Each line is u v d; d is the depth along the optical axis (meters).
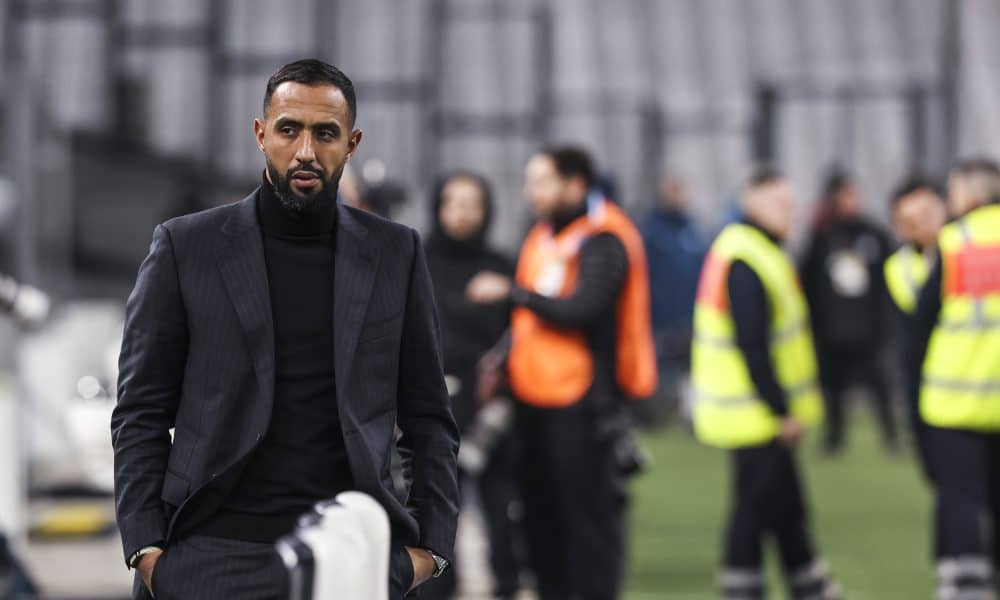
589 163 26.16
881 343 56.75
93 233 47.66
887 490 47.34
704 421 27.42
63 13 69.81
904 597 31.39
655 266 65.94
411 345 13.91
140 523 13.23
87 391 37.91
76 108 68.94
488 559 30.33
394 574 13.33
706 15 98.94
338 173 13.35
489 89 88.12
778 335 27.42
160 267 13.48
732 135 97.25
